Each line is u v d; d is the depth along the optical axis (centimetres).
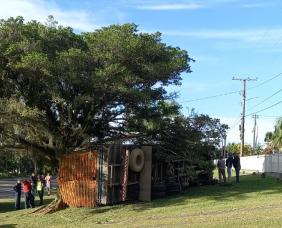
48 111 1458
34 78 1264
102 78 1252
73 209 1443
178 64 1377
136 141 1728
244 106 4288
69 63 1221
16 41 1262
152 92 1449
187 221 973
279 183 1836
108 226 1036
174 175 1762
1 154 1672
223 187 1789
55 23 1312
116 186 1478
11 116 1304
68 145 1555
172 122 1664
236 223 870
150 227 951
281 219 877
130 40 1329
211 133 1706
